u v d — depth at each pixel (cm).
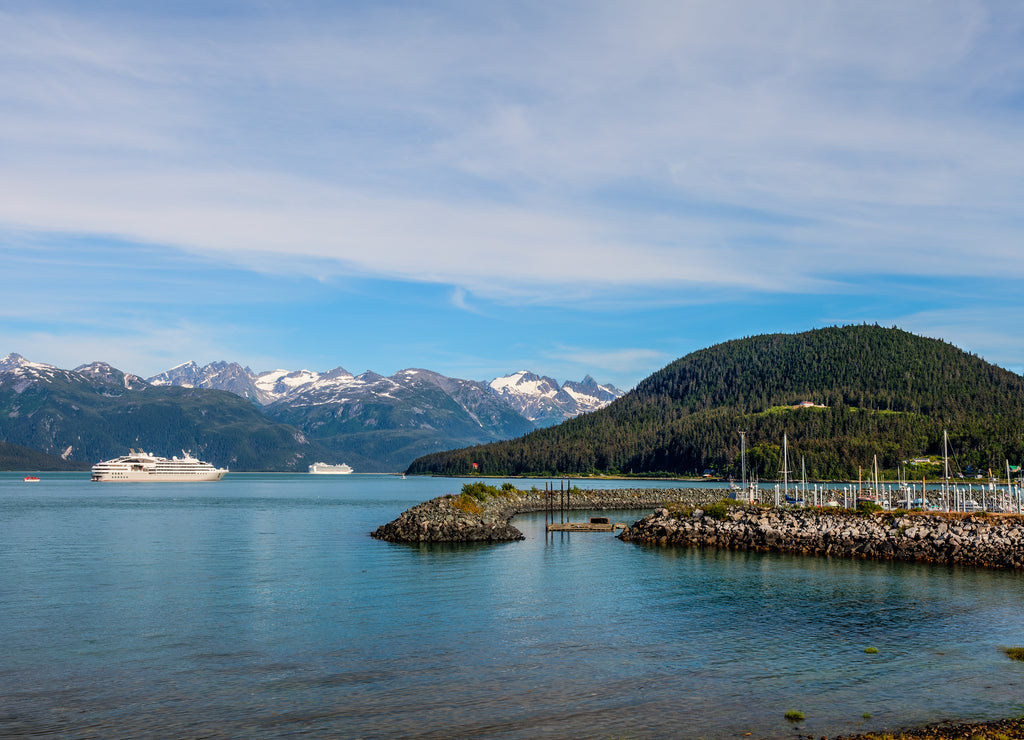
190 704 3547
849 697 3672
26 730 3253
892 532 8381
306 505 19738
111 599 5828
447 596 5991
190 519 14175
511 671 4038
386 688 3762
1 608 5497
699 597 5981
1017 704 3584
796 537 8894
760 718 3400
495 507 13575
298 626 4972
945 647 4534
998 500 14100
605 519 12162
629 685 3828
